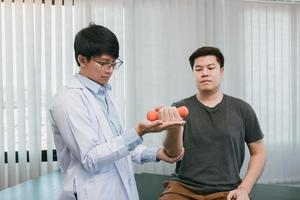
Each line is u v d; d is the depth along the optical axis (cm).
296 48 343
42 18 295
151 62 314
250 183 164
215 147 167
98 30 106
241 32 328
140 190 248
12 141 294
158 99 315
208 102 176
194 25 318
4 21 289
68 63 300
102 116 113
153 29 314
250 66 332
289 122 344
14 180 295
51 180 264
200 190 167
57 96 111
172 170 317
